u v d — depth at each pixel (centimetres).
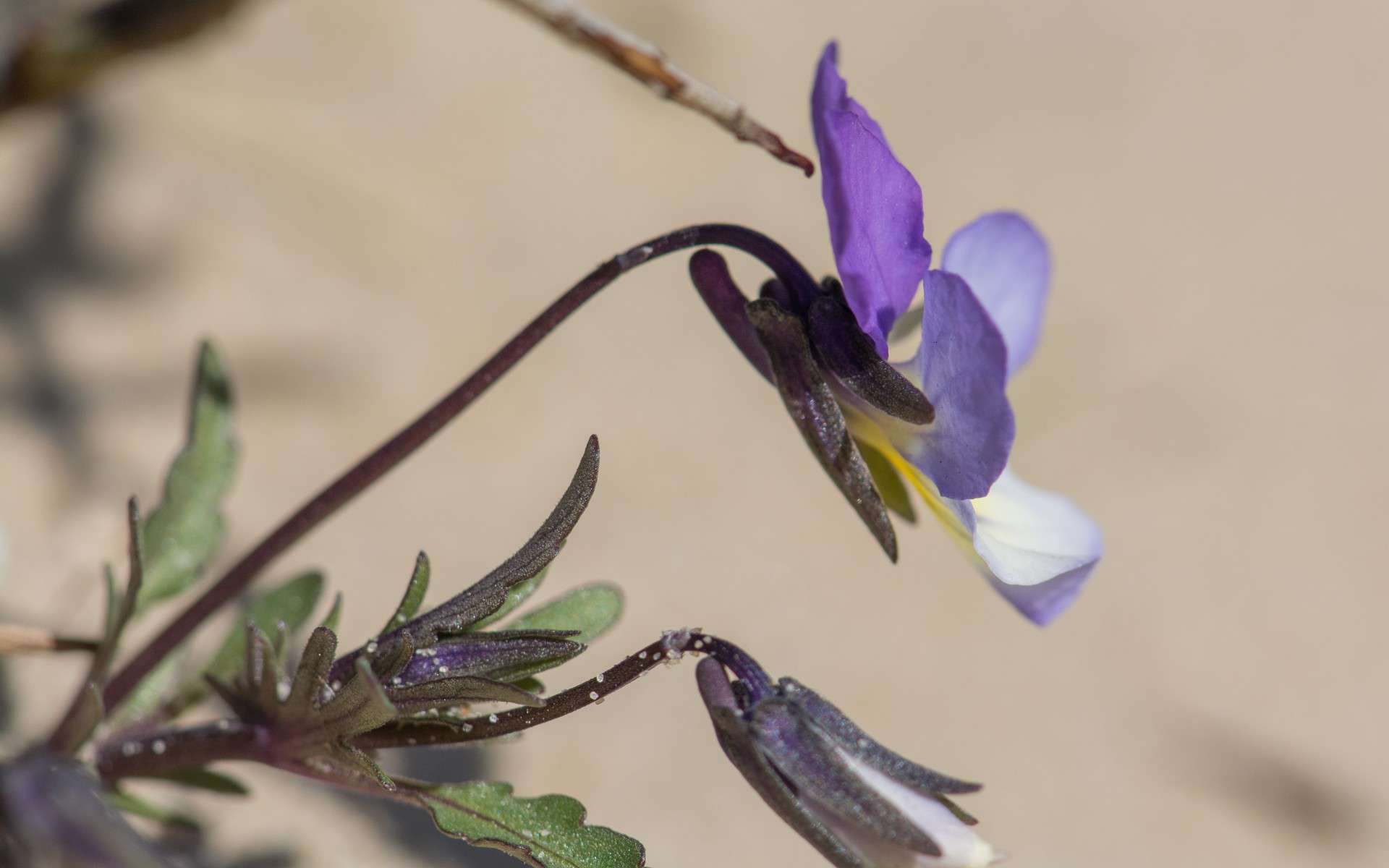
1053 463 23
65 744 17
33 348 20
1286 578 23
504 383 23
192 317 22
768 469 23
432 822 19
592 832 16
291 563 20
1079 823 20
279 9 26
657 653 15
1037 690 21
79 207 22
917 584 22
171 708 17
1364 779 20
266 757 16
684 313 25
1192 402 25
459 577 20
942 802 15
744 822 19
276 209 23
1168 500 23
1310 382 26
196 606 17
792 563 21
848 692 20
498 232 25
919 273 15
